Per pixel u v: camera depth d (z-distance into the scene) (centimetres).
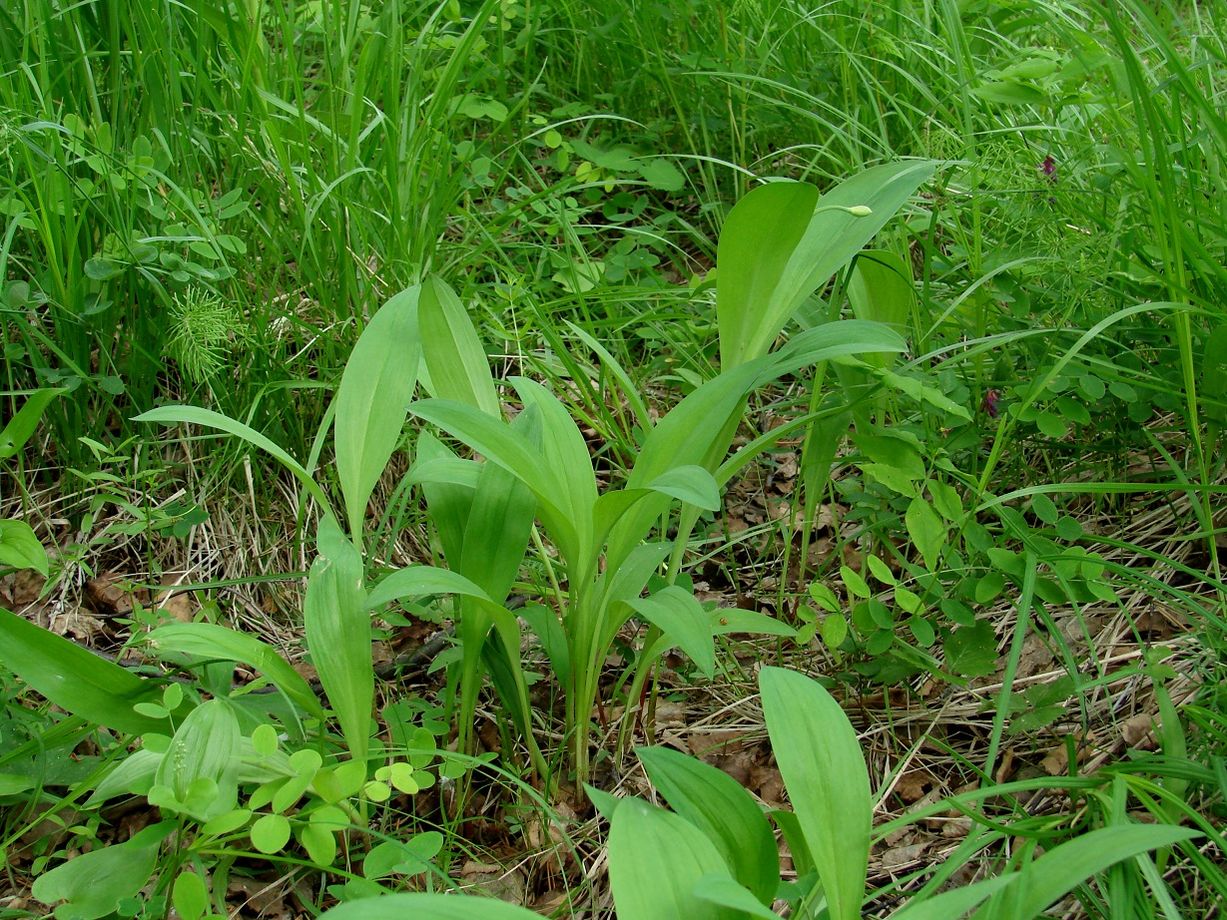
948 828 187
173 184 243
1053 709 191
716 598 246
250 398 246
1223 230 216
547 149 360
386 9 301
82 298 236
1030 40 357
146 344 245
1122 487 202
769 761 206
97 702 165
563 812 195
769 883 136
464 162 302
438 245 293
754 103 343
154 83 266
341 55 296
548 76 374
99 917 154
